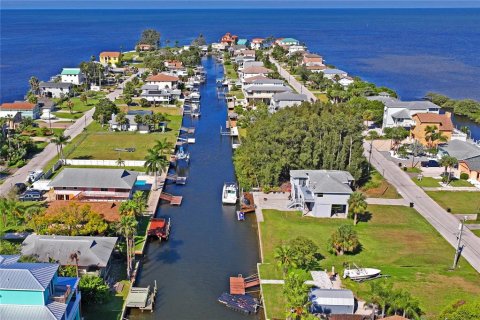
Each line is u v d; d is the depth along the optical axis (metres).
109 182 101.56
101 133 152.88
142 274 81.31
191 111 182.88
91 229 81.19
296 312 62.94
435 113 151.88
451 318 61.72
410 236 91.75
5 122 150.00
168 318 70.62
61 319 54.06
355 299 71.56
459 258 84.12
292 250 77.25
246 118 159.62
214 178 122.81
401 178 120.31
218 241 92.75
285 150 111.88
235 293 75.75
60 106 187.62
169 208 105.88
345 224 91.50
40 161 127.56
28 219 87.56
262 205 104.31
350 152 112.69
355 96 185.75
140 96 199.75
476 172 118.88
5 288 53.47
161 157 114.75
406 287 74.56
